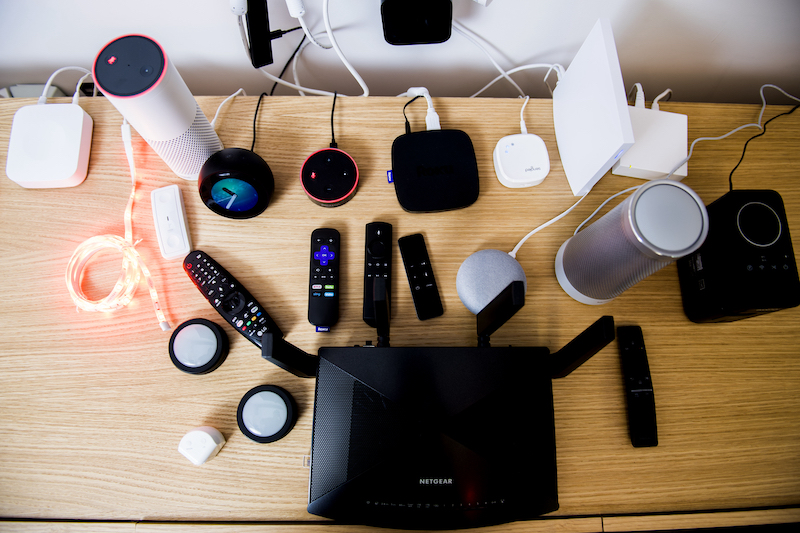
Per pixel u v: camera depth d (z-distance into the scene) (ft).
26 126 2.22
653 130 2.33
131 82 1.66
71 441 1.98
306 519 1.91
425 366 1.88
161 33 2.37
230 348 2.10
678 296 2.23
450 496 1.74
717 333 2.19
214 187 2.01
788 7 2.31
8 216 2.23
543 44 2.56
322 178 2.18
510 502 1.74
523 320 2.18
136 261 2.15
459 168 2.27
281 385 2.05
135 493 1.93
